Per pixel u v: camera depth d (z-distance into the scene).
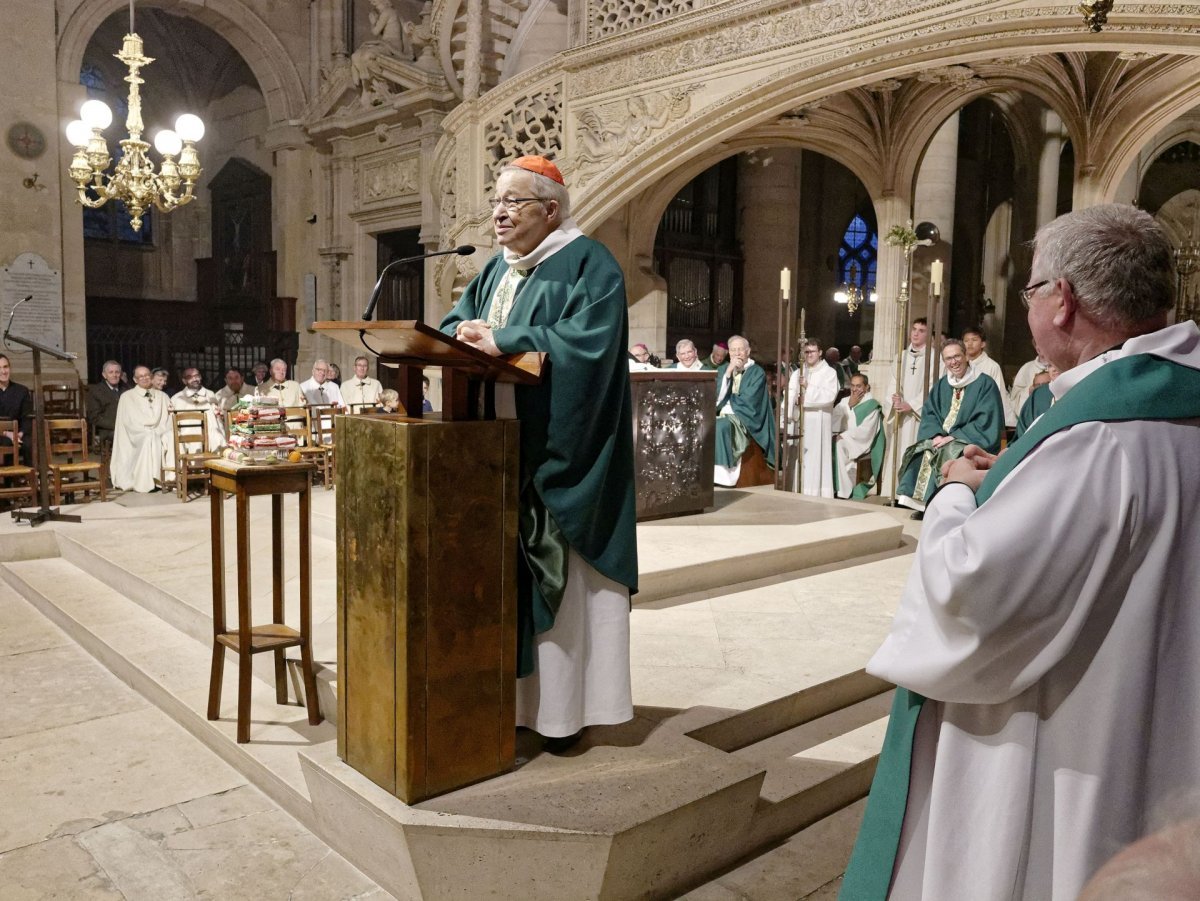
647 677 3.79
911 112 10.40
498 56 11.35
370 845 2.71
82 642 5.07
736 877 2.84
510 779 2.72
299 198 17.81
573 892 2.48
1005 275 19.77
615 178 9.35
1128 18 6.25
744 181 18.09
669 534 5.90
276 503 3.66
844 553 5.95
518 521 2.72
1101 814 1.41
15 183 13.59
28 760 3.62
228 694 4.02
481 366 2.51
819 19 7.73
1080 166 10.04
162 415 9.22
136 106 9.40
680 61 8.73
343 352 17.56
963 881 1.54
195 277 23.00
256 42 17.11
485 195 10.48
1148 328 1.52
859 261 22.98
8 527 6.87
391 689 2.55
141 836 3.04
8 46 13.46
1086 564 1.39
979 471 1.70
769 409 8.69
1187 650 1.43
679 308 17.56
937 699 1.54
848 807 3.34
